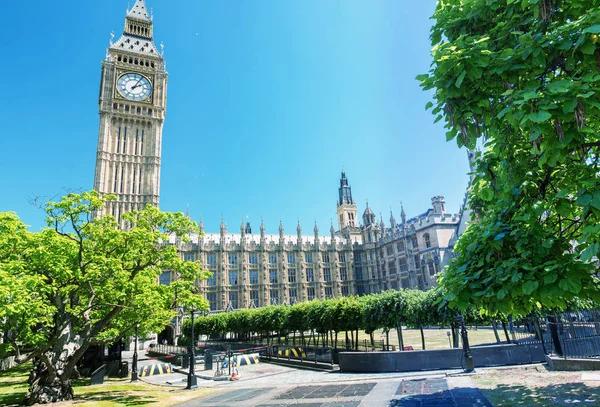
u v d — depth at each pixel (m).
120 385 30.78
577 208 10.59
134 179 93.38
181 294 26.89
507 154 10.02
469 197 12.44
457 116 9.04
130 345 81.25
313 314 41.84
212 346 57.22
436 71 8.57
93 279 22.50
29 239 21.06
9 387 30.56
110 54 98.81
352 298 37.72
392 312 31.72
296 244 110.88
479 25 9.77
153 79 100.62
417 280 89.56
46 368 23.70
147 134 97.44
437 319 29.72
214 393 24.42
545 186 9.54
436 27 10.30
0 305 16.16
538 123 6.88
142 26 106.75
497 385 17.75
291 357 37.50
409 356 26.02
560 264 7.84
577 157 9.16
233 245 102.62
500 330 53.72
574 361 19.80
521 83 8.73
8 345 20.20
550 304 8.72
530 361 24.86
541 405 13.32
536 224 9.02
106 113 93.69
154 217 26.48
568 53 7.91
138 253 24.62
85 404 21.75
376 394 18.38
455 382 19.58
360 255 113.31
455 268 10.54
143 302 23.23
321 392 20.58
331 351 31.88
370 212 116.38
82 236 24.55
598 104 6.75
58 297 23.67
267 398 20.33
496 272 8.78
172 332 84.88
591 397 13.65
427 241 84.31
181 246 96.81
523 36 7.70
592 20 7.04
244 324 60.91
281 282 104.31
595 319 22.17
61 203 22.47
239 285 100.62
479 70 8.14
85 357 39.94
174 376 36.22
